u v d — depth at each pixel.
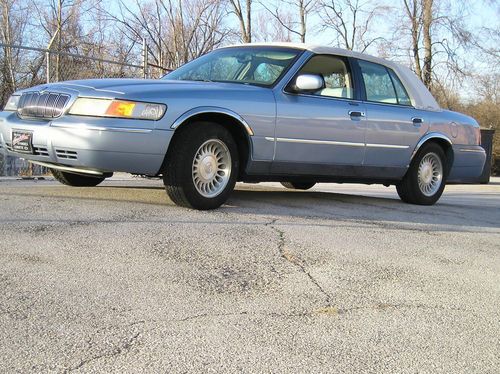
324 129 5.27
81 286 2.80
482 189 12.29
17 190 5.50
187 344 2.28
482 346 2.46
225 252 3.54
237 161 4.83
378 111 5.79
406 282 3.27
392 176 6.13
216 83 4.97
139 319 2.48
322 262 3.51
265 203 5.56
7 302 2.55
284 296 2.89
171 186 4.57
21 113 4.67
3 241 3.44
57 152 4.34
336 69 5.71
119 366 2.07
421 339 2.49
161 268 3.15
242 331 2.43
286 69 5.23
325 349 2.33
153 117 4.29
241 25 22.39
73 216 4.21
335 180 5.70
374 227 4.69
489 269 3.68
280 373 2.10
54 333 2.29
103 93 4.28
